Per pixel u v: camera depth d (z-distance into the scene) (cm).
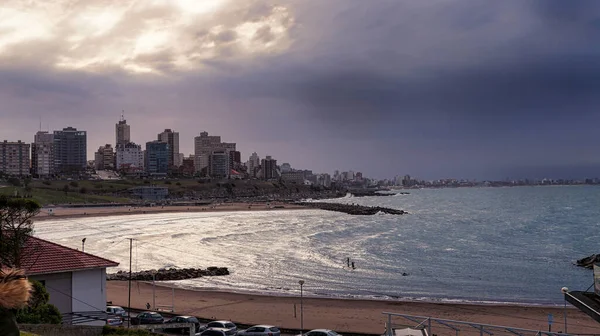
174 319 5006
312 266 10681
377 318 6291
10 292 647
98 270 3500
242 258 11781
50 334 2444
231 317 6300
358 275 9656
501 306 7006
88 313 3366
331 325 5894
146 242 14625
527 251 13025
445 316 6400
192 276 9525
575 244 14450
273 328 4728
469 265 10825
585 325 5922
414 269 10338
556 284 8750
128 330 2647
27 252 3200
